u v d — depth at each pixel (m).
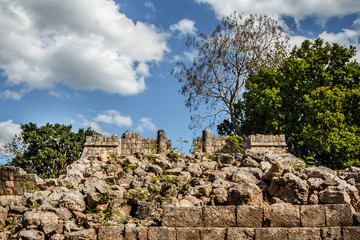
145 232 10.31
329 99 29.39
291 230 9.83
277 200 11.23
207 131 26.75
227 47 33.50
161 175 15.16
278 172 12.19
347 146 28.14
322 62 33.41
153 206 11.90
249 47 33.12
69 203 12.18
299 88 31.58
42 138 39.22
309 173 12.62
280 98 30.70
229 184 12.88
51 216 11.57
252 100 31.64
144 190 12.87
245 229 9.99
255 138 23.75
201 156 17.58
